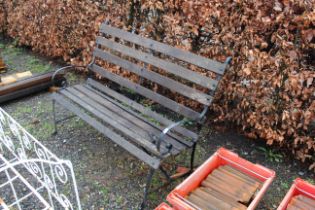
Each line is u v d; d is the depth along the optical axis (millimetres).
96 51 3447
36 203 2471
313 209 2152
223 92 3199
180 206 2057
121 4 3703
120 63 3205
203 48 3178
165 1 3252
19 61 5270
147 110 2928
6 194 2557
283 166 3008
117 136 2545
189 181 2307
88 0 3992
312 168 2926
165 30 3389
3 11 5770
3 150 3061
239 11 2793
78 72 4762
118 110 2904
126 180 2736
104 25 3389
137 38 3039
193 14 3061
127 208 2459
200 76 2564
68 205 2203
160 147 2324
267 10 2625
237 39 2873
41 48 5223
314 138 2785
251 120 3043
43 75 4258
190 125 3592
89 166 2896
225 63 2432
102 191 2611
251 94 2967
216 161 2598
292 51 2582
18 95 4004
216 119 3400
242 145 3279
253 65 2836
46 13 4688
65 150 3107
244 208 2154
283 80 2734
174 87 2744
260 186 2373
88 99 3070
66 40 4629
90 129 3438
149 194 2596
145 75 2980
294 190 2344
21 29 5449
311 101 2666
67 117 3611
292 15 2490
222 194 2293
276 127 2951
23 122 3576
